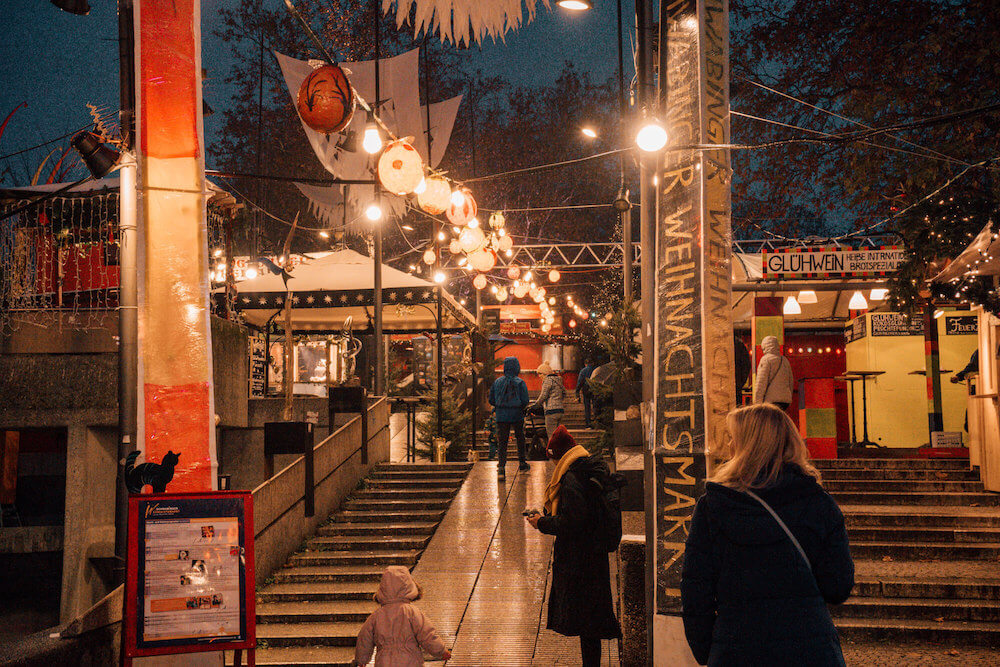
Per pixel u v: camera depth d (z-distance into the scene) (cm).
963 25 1173
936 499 1098
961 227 1064
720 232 611
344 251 2036
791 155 1459
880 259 1378
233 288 1360
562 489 656
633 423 1378
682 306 610
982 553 909
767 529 332
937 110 1190
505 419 1456
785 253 1398
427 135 2161
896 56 1288
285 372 1256
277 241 3459
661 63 650
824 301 1850
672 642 577
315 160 3547
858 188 1337
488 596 912
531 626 826
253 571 551
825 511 338
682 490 591
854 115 1268
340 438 1286
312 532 1152
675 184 623
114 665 625
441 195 875
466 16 675
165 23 641
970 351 1480
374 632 577
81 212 1185
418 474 1441
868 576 828
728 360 600
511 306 3669
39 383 1148
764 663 318
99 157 801
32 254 1202
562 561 662
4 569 1206
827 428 1363
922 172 1123
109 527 1180
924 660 692
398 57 2147
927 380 1491
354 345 1781
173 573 533
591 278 4231
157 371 619
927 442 1645
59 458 1387
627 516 1141
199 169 641
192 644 527
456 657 747
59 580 1218
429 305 1975
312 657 801
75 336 1157
